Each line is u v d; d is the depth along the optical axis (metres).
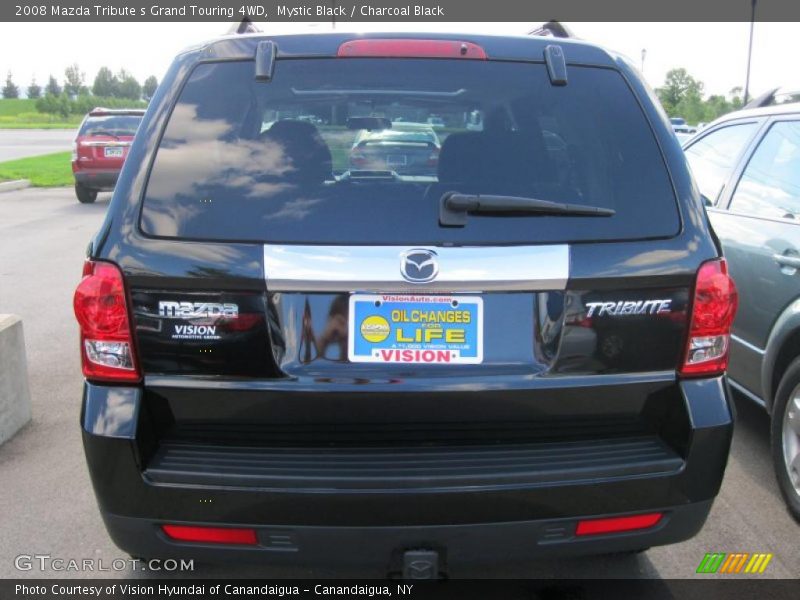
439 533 2.22
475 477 2.19
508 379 2.23
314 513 2.19
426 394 2.22
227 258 2.20
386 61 2.57
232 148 2.38
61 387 5.18
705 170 5.06
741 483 3.82
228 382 2.23
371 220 2.24
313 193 2.29
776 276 3.75
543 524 2.25
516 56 2.60
